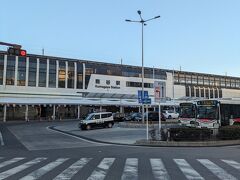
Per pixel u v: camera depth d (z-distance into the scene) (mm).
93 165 12570
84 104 69312
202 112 29453
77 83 76375
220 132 22984
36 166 12484
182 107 32531
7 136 30203
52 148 19875
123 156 15422
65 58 76188
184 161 13656
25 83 69000
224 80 108062
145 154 16219
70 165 12633
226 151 17766
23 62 69062
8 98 63594
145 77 88375
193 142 21000
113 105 73438
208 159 14367
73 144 22547
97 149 18891
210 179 9906
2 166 12578
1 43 21250
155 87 23219
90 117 38062
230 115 29906
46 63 72188
